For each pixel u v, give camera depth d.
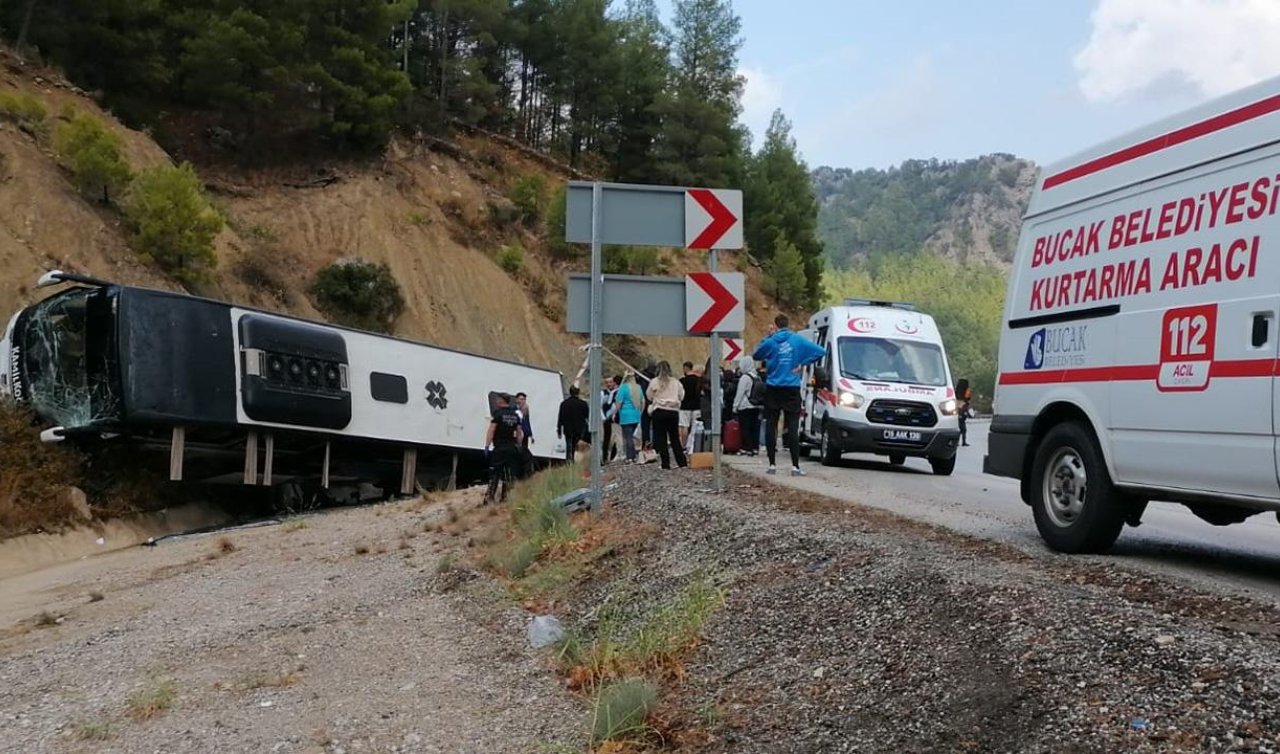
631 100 67.56
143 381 18.41
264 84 44.28
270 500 23.03
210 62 41.78
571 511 11.38
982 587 5.75
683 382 20.41
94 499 18.95
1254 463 6.45
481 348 43.53
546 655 6.99
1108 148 8.08
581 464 16.59
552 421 30.78
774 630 6.16
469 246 47.41
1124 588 6.27
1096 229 8.09
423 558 11.70
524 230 52.69
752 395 19.56
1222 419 6.66
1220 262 6.77
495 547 10.73
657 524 9.62
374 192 44.94
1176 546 8.93
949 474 18.64
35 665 8.38
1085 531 7.92
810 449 21.44
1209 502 7.07
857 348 19.19
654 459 18.53
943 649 5.10
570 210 10.51
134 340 18.42
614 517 10.56
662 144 67.25
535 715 5.93
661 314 10.70
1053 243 8.66
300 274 39.16
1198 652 4.44
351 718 6.17
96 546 17.91
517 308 46.50
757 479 13.35
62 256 28.05
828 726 4.80
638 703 5.43
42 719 6.70
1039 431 8.71
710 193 10.59
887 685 4.97
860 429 18.02
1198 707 4.02
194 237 31.41
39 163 29.45
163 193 31.09
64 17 39.09
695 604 6.73
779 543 7.84
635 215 10.55
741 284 10.67
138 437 19.34
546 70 66.81
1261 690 4.03
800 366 14.83
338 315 38.81
